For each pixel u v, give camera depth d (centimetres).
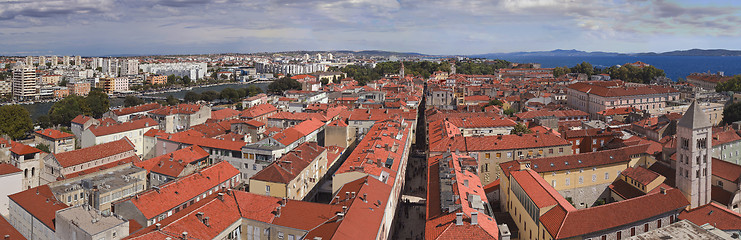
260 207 12538
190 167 18212
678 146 15475
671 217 12875
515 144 19012
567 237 11456
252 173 19262
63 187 15762
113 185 15475
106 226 11700
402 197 18275
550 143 19125
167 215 13525
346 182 14950
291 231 11738
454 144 19012
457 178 13975
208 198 13225
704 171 15150
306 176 16862
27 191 15100
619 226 11894
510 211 15650
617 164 17238
